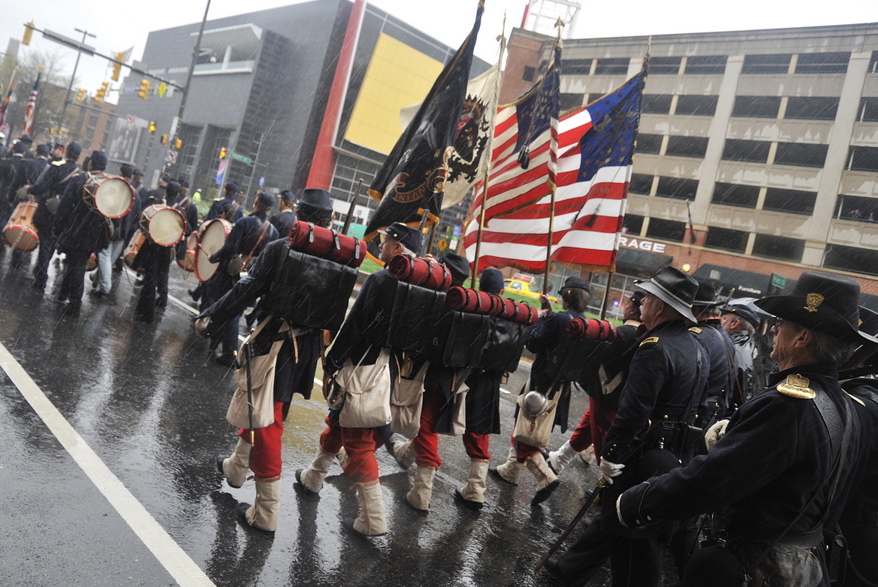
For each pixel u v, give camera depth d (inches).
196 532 126.7
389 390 143.9
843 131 1376.7
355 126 1834.4
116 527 120.3
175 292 418.6
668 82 1560.0
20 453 139.3
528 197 251.9
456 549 149.4
